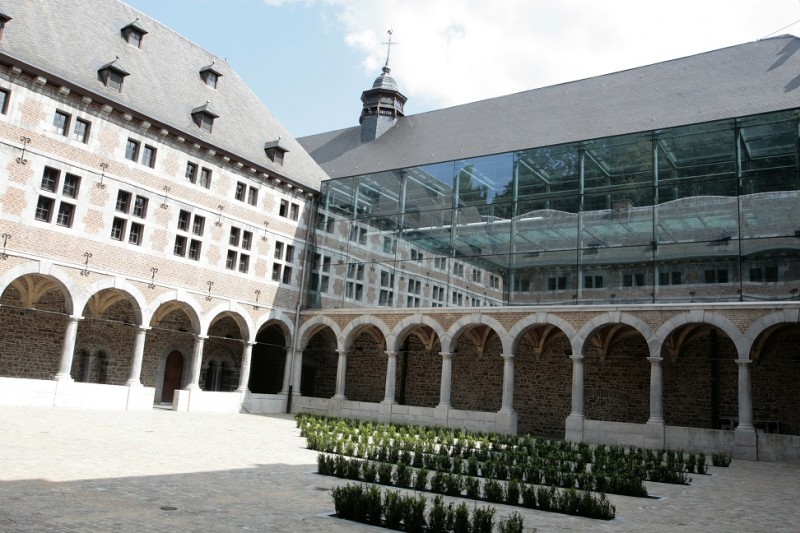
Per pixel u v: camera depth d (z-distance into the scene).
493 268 24.22
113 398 21.47
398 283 26.56
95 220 21.19
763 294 19.50
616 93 29.34
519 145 28.78
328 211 29.58
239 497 8.23
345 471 10.59
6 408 17.48
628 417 24.25
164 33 27.95
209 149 24.94
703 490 11.62
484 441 18.83
